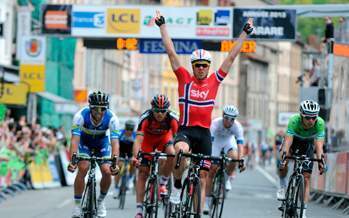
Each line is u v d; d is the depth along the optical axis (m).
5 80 73.75
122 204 40.25
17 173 51.28
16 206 41.44
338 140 50.97
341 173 43.50
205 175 26.61
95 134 27.86
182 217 26.75
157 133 30.73
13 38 82.69
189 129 26.20
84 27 62.72
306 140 29.78
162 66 160.12
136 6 62.22
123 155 41.66
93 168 26.92
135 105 137.88
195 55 25.91
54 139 58.19
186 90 26.09
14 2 82.19
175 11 61.88
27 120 73.00
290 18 59.19
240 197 51.75
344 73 49.66
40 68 69.19
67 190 53.88
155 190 28.58
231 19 60.97
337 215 39.03
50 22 62.94
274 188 65.94
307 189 28.89
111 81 127.44
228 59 26.03
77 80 111.06
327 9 56.81
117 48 62.78
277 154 72.00
